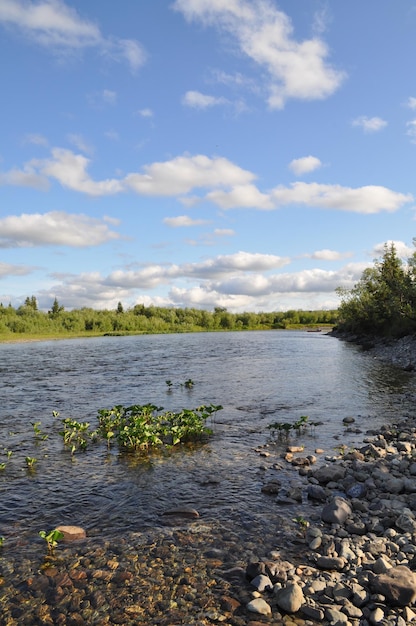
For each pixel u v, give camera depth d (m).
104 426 17.47
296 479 11.91
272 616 6.33
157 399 23.31
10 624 6.29
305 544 8.42
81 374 33.84
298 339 86.06
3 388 27.16
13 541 8.64
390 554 7.88
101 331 129.38
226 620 6.28
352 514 9.55
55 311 143.12
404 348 45.81
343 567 7.51
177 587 7.07
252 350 57.53
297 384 28.02
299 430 17.17
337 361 41.88
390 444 15.07
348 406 21.36
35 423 17.00
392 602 6.47
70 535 8.75
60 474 12.44
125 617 6.39
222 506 10.20
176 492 11.07
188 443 15.52
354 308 81.00
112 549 8.27
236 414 19.80
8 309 123.06
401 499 10.26
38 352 57.69
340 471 11.89
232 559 7.88
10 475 12.39
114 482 11.79
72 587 7.11
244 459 13.71
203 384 28.33
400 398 23.06
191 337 99.56
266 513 9.80
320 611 6.32
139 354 52.53
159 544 8.44
